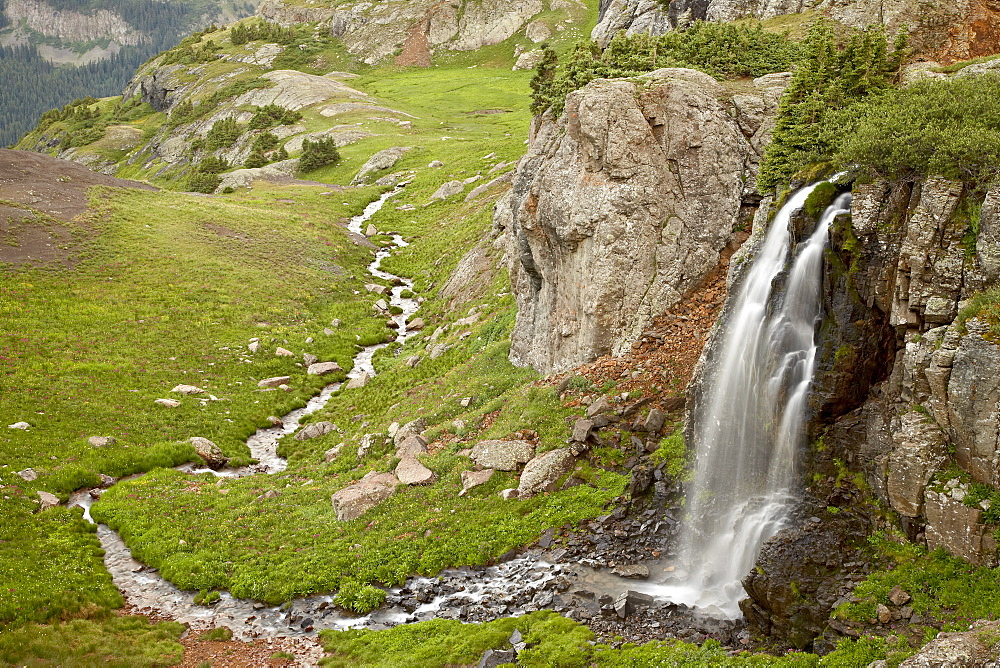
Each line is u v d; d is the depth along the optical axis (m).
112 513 33.56
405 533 28.12
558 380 33.56
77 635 24.38
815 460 20.97
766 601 18.78
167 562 29.31
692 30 43.94
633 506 25.66
